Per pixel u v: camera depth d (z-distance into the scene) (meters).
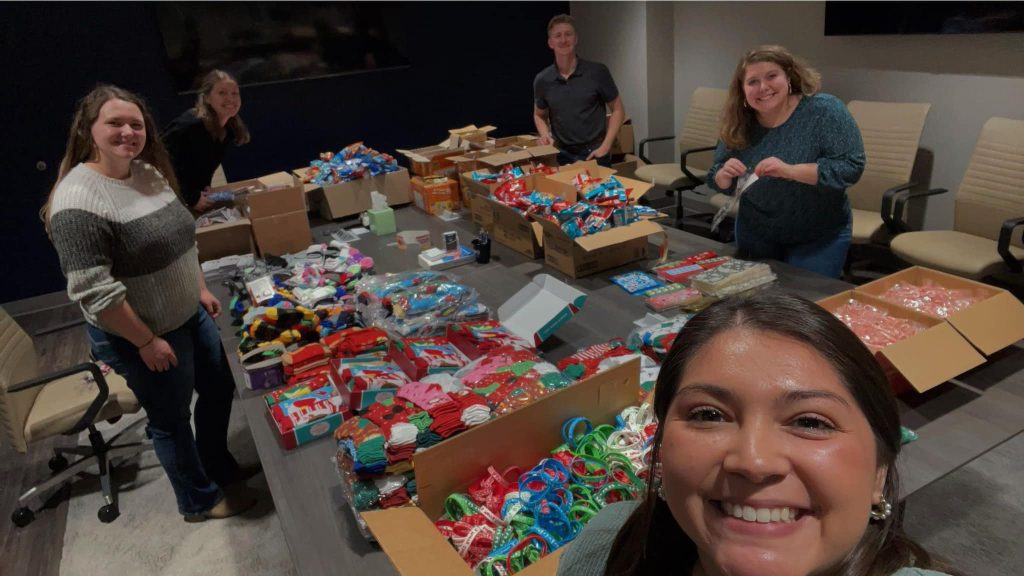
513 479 1.26
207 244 2.63
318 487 1.33
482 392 1.39
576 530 1.09
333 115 4.85
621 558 0.74
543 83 3.76
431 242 2.74
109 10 3.98
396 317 1.89
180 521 2.32
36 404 2.27
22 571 2.17
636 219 2.22
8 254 4.13
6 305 4.20
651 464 0.68
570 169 2.69
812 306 0.60
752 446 0.52
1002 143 2.82
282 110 4.67
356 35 4.70
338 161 3.28
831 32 3.60
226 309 2.27
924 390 1.28
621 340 1.76
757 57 2.01
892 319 1.52
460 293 1.97
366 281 2.19
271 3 4.37
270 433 1.53
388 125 5.08
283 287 2.19
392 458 1.20
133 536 2.27
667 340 1.61
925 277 1.71
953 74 3.18
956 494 2.07
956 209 3.01
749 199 2.25
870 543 0.57
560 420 1.32
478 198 2.79
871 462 0.54
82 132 1.63
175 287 1.82
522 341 1.72
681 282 2.08
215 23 4.24
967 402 1.37
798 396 0.53
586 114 3.71
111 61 4.07
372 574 1.10
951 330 1.38
